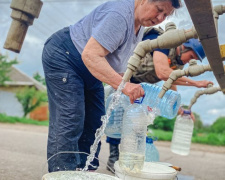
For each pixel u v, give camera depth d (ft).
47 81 6.46
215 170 13.23
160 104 7.37
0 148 15.10
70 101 6.18
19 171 10.16
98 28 5.74
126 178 5.43
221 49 4.87
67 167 6.02
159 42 4.48
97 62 5.63
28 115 61.16
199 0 3.25
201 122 43.68
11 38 5.28
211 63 4.91
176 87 9.07
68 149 6.05
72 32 6.45
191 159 16.52
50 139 6.27
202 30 3.82
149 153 7.58
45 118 60.75
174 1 5.43
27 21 5.29
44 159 12.82
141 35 6.51
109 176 4.91
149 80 8.90
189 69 5.26
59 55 6.31
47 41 6.50
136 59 4.75
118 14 5.79
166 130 42.55
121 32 5.85
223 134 36.83
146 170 5.50
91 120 7.30
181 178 10.34
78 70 6.40
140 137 5.86
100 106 7.38
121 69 6.56
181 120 9.73
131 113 5.94
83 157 7.19
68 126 6.09
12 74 65.46
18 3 5.16
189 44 7.82
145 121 5.90
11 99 62.34
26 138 21.53
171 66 8.39
